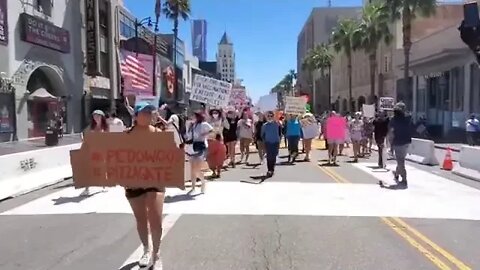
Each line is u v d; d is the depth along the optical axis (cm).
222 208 964
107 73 3991
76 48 3447
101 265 612
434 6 4025
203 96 2061
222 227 807
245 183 1305
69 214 923
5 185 1148
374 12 5216
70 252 671
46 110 3123
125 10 4522
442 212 939
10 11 2680
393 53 5459
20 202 1076
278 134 1472
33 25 2850
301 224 831
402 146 1273
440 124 4066
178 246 693
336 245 700
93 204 1014
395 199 1077
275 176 1453
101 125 1114
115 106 3994
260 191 1173
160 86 5419
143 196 611
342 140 1828
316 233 769
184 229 793
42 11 3016
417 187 1252
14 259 641
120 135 611
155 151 612
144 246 615
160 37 6031
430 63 4162
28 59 2856
